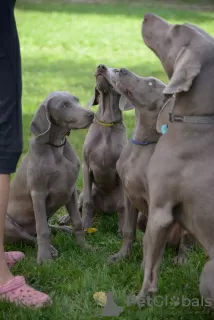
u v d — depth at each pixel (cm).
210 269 215
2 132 231
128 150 264
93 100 298
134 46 855
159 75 623
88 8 1284
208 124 225
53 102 263
